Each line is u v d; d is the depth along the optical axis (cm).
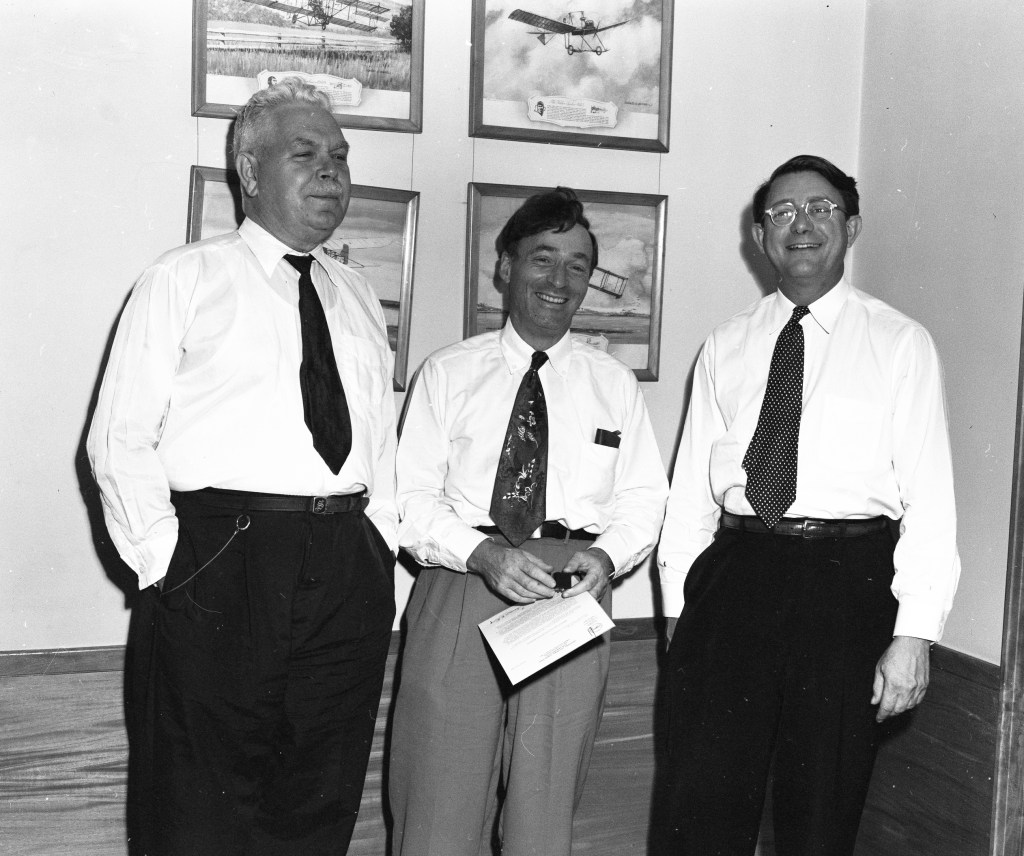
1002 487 245
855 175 302
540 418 233
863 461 216
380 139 264
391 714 267
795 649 213
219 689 199
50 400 244
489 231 271
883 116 291
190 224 250
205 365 203
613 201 280
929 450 213
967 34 261
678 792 225
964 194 260
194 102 249
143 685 203
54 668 245
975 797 248
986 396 251
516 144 275
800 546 215
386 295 264
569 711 227
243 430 202
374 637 215
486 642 224
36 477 244
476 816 226
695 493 241
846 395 219
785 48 295
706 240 292
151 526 196
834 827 214
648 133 283
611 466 238
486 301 272
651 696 289
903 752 271
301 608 204
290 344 208
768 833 291
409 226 265
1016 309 242
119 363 200
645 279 285
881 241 291
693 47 288
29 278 242
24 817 246
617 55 279
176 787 199
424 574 239
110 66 245
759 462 221
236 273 208
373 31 261
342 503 210
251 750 205
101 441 196
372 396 220
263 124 210
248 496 201
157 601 200
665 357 290
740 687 218
